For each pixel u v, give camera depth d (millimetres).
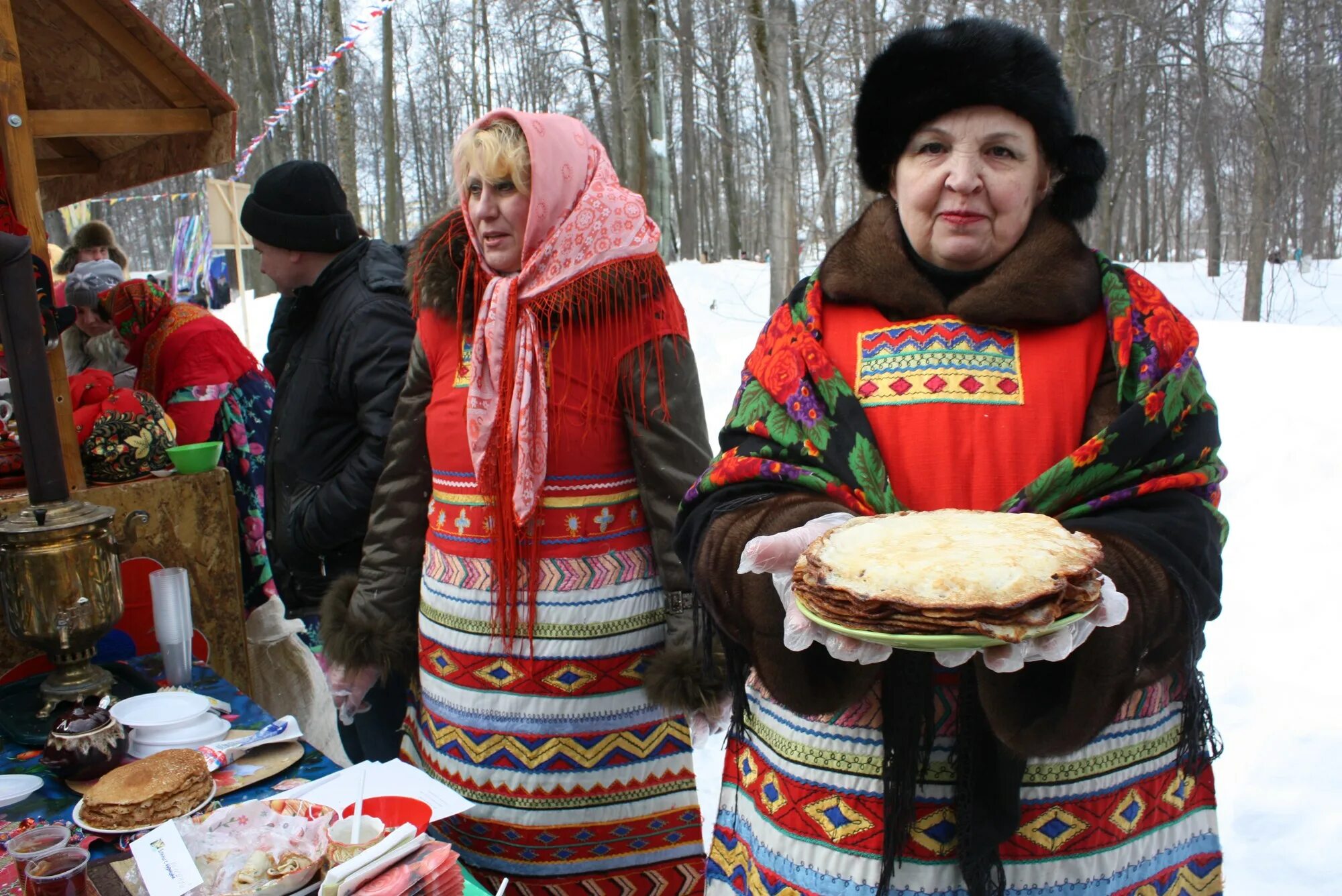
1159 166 33531
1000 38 1271
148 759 1486
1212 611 1181
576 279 1825
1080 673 1093
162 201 29438
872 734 1267
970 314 1321
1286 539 4699
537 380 1819
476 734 1871
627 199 1917
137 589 2088
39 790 1519
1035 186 1343
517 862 1897
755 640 1238
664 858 1932
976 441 1296
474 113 28172
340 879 1198
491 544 1853
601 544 1866
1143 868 1282
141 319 2742
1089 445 1212
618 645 1867
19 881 1214
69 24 2072
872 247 1394
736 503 1340
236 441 2693
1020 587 992
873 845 1256
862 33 13953
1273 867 2516
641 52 13719
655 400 1849
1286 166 20203
